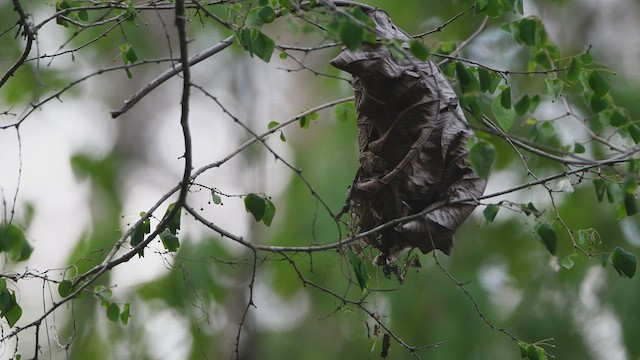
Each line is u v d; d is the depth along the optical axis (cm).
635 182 509
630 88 1057
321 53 1303
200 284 1077
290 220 1090
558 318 1082
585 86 553
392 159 550
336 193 1065
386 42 486
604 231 1060
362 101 546
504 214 1098
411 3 1046
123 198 1217
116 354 1088
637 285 1062
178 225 564
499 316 1076
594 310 1088
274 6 563
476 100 465
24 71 1150
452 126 538
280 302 1167
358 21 456
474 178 541
